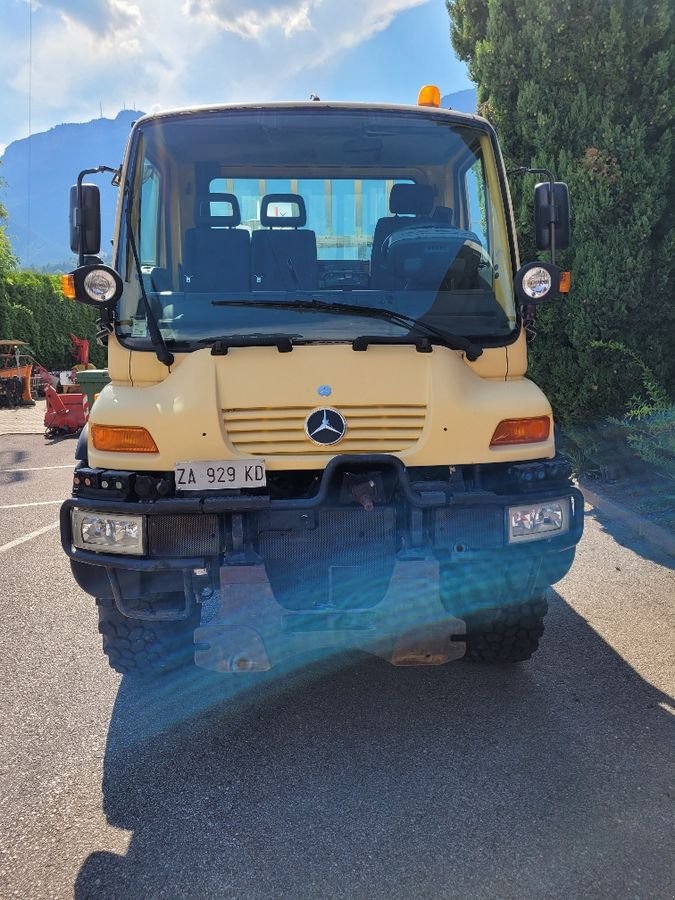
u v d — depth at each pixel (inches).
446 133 175.0
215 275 162.9
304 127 173.0
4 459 524.4
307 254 169.8
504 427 148.1
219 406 142.3
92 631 204.1
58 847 117.0
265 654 139.5
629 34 290.5
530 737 145.6
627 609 207.2
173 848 116.2
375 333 152.1
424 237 165.6
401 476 139.3
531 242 321.4
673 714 152.6
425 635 142.3
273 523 141.3
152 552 139.1
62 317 1218.0
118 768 138.9
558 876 107.3
